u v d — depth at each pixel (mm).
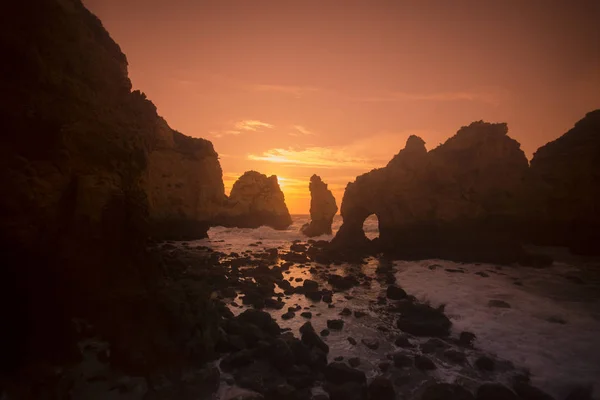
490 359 8148
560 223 21031
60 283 6977
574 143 23172
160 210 27594
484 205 21750
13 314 6363
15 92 7176
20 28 7551
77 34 9109
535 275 16156
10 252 6328
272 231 41000
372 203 25234
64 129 7832
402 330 10438
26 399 5645
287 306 12742
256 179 47156
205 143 34375
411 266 19484
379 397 6836
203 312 8266
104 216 7910
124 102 11867
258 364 7867
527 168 23078
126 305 7516
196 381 6758
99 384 6340
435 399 6691
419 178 23422
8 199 6367
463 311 11539
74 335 6801
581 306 11648
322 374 7789
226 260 20875
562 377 7461
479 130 22656
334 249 25266
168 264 16062
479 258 19547
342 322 10867
